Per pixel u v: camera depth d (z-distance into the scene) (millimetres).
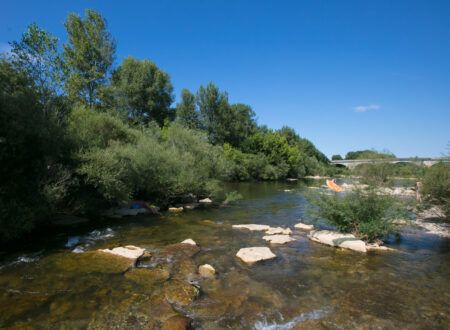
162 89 53250
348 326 6266
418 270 9633
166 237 13227
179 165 22828
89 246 11414
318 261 10398
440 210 17734
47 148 13898
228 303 7168
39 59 18391
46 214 13023
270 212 20641
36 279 8055
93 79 35406
